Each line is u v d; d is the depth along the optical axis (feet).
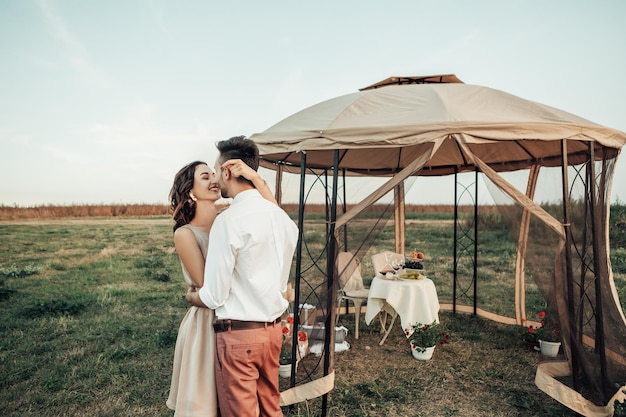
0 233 46.39
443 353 16.05
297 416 11.11
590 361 11.47
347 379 13.69
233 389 5.82
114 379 13.26
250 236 5.75
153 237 48.88
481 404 11.94
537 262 12.28
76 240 45.52
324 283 11.72
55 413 11.20
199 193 6.77
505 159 19.54
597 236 11.83
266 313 5.95
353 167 22.24
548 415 11.27
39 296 24.39
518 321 19.83
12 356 15.07
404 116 11.57
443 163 23.18
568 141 13.69
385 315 18.83
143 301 23.68
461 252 24.91
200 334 6.43
